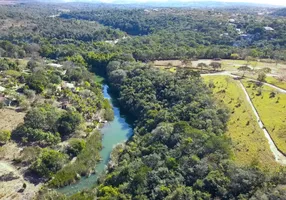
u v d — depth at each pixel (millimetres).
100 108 112750
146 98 111188
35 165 71500
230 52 166250
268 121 85062
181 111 91562
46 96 114312
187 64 147125
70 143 83062
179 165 63031
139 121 101938
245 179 53250
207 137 69938
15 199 62125
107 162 80312
